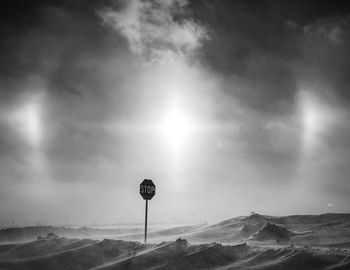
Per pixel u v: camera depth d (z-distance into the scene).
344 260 17.19
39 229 38.47
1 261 21.97
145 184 27.62
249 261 18.72
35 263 21.53
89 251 22.41
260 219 45.09
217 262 19.17
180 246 21.50
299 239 31.36
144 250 21.88
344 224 37.09
